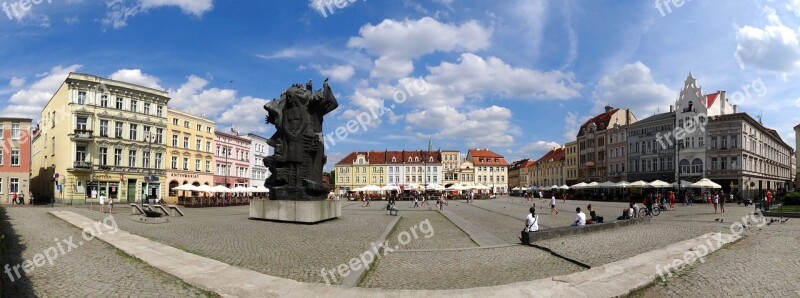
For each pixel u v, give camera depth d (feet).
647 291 31.04
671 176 244.01
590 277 34.04
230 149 283.38
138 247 48.06
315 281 33.99
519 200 249.96
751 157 226.38
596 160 310.86
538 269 38.37
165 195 223.92
